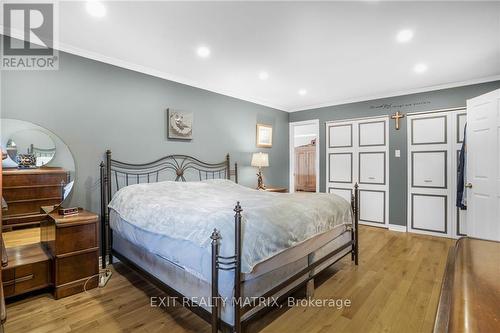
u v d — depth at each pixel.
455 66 3.23
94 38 2.57
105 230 2.92
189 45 2.71
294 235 1.92
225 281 1.52
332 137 5.18
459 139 3.88
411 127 4.30
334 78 3.71
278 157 5.52
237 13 2.13
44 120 2.61
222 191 3.13
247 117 4.80
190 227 1.73
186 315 1.97
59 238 2.18
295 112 5.70
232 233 1.58
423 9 2.06
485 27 2.32
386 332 1.76
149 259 2.24
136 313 1.99
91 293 2.29
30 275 2.14
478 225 3.23
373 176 4.70
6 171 2.42
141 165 3.32
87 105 2.88
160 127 3.52
